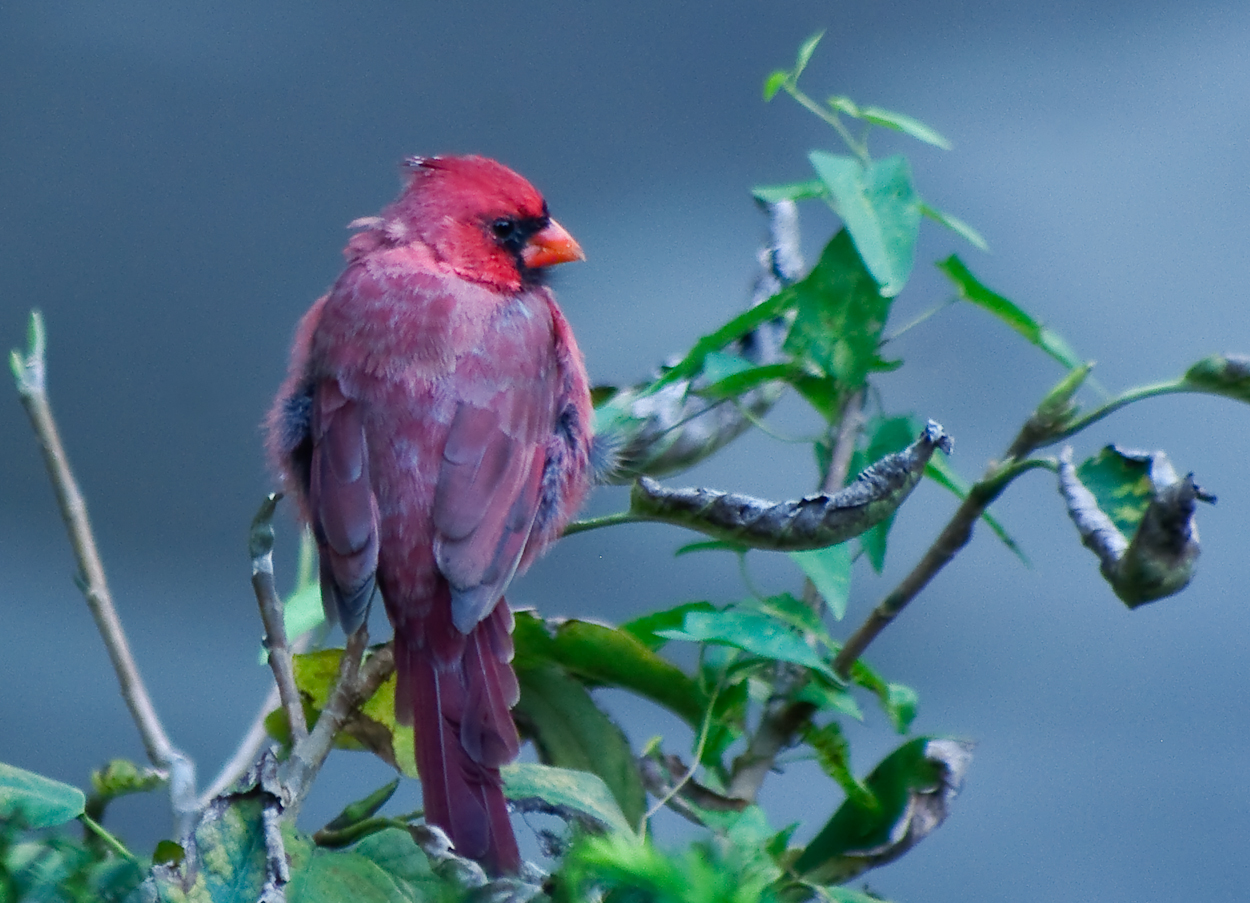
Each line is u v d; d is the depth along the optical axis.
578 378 6.50
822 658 4.78
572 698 4.63
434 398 5.92
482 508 5.74
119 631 3.96
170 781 3.71
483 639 5.14
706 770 4.71
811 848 4.36
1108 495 4.31
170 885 3.30
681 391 5.30
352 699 4.57
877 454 5.06
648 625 4.84
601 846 2.79
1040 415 4.43
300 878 3.59
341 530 5.63
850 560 4.67
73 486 3.99
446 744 4.67
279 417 6.35
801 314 4.97
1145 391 4.36
